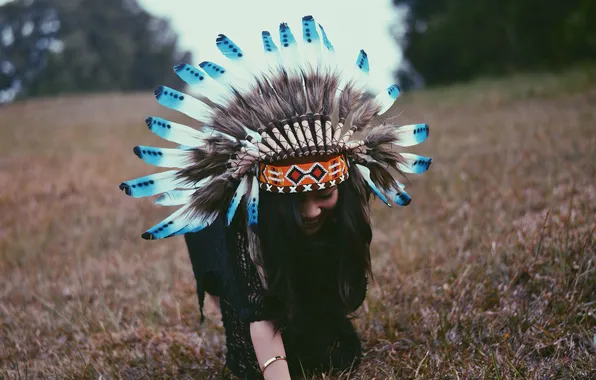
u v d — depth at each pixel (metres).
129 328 4.34
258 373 3.18
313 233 2.88
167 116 18.86
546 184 5.80
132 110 22.05
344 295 2.94
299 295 2.96
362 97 2.90
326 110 2.71
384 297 4.12
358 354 3.40
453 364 3.27
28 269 5.79
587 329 3.43
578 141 7.43
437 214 5.80
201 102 2.80
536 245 4.31
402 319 3.86
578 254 4.04
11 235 6.80
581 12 18.77
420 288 4.21
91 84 53.59
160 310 4.54
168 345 4.05
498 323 3.62
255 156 2.70
